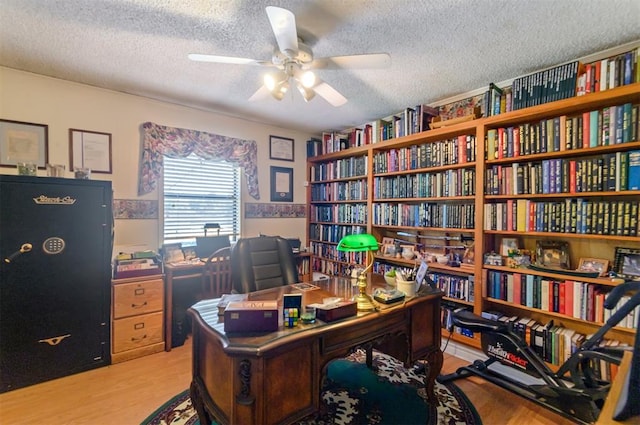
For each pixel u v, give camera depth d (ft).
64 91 8.55
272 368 4.10
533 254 7.93
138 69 7.86
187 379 7.34
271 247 8.54
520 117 7.53
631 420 2.32
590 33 6.13
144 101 9.84
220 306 5.08
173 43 6.62
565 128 6.93
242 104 10.40
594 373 6.16
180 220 10.84
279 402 4.19
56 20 5.78
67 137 8.62
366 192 11.75
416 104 10.25
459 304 9.05
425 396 6.71
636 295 3.52
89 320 7.71
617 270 6.66
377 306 5.51
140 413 6.07
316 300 5.92
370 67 5.97
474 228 8.59
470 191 8.70
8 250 6.79
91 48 6.84
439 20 5.72
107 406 6.28
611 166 6.36
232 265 7.96
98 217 7.82
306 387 4.51
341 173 12.81
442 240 10.09
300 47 5.83
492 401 6.54
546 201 7.69
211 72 7.99
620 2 5.15
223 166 11.85
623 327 6.39
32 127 8.15
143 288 8.51
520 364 7.11
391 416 6.03
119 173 9.45
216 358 4.51
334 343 4.85
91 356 7.73
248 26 5.98
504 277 7.94
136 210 9.79
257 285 7.86
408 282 6.13
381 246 11.19
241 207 12.13
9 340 6.81
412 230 10.94
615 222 6.32
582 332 7.25
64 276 7.39
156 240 10.19
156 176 9.96
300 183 14.08
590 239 7.26
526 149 7.52
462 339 8.70
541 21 5.73
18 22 5.84
